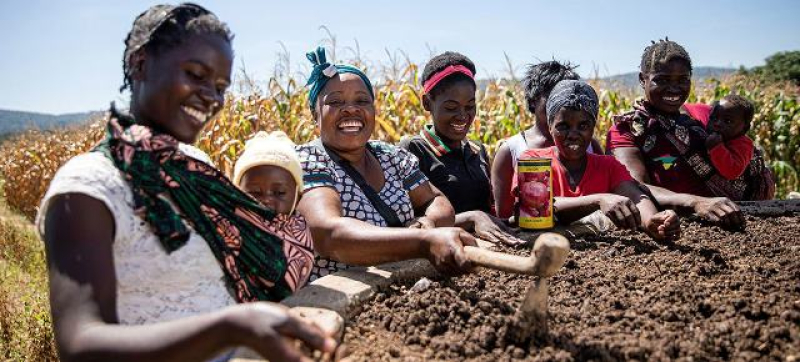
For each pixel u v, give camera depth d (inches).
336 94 113.0
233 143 239.6
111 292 55.1
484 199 149.1
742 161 155.4
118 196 59.7
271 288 80.8
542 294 71.5
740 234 125.7
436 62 146.6
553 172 137.0
